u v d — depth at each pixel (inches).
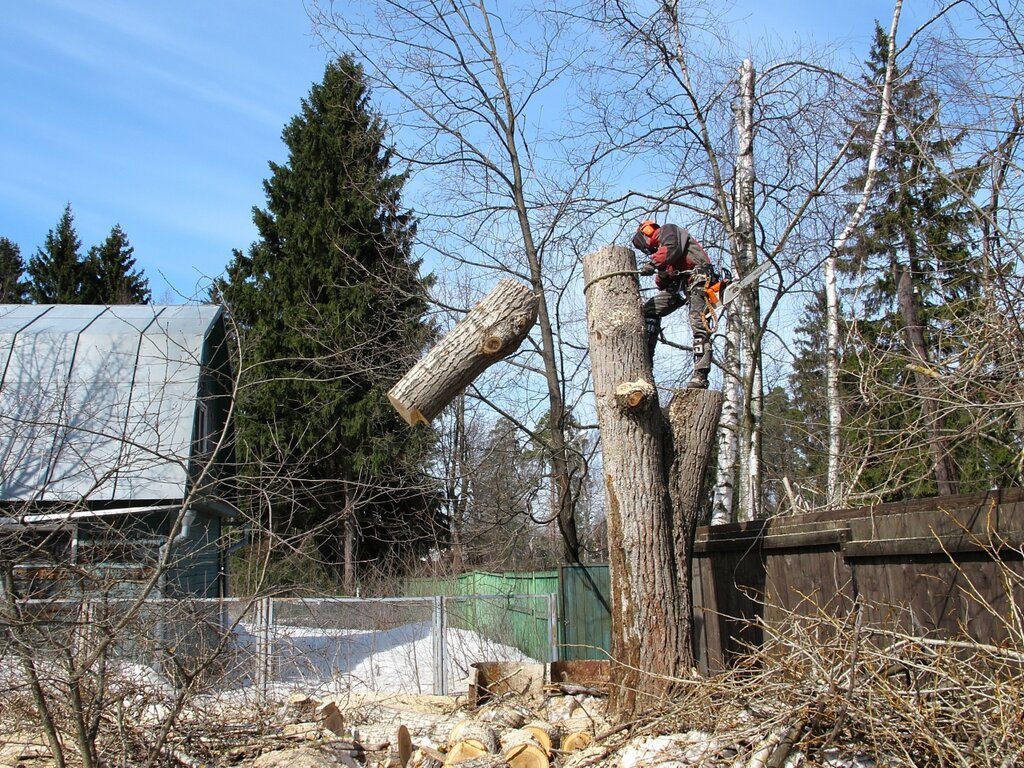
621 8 518.3
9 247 1471.5
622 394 277.6
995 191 263.3
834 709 186.2
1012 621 185.9
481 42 558.6
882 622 207.8
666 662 268.1
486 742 258.1
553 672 358.0
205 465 263.4
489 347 266.1
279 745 281.4
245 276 1021.8
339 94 964.6
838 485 416.8
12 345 484.1
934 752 170.7
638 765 212.2
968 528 201.9
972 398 256.4
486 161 561.9
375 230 901.2
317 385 824.3
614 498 281.6
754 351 511.2
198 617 261.9
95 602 233.1
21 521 234.5
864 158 518.6
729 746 202.1
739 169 509.4
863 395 276.1
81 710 219.6
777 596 294.8
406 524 794.2
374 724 325.7
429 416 271.9
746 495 580.1
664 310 322.3
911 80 470.9
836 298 527.8
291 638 341.1
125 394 485.7
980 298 253.9
